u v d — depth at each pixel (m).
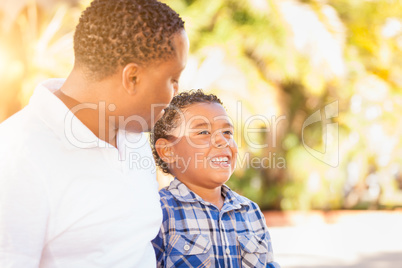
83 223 1.13
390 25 12.21
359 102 12.34
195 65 9.01
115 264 1.18
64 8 8.84
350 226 10.94
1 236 1.00
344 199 13.73
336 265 6.81
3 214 1.00
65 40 8.35
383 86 12.13
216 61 9.37
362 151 12.60
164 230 1.65
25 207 1.03
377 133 12.54
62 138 1.11
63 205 1.10
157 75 1.14
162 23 1.13
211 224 1.69
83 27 1.12
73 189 1.11
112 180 1.18
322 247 8.26
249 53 10.76
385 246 8.33
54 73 8.16
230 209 1.74
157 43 1.11
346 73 11.36
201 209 1.71
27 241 1.03
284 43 10.18
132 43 1.10
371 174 13.62
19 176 1.03
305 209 12.30
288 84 11.80
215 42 9.88
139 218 1.24
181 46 1.16
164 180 6.52
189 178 1.75
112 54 1.10
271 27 10.19
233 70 9.37
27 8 8.47
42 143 1.08
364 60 12.23
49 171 1.07
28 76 8.12
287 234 9.78
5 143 1.07
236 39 10.07
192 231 1.66
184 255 1.62
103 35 1.10
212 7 10.22
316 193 12.30
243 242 1.71
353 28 11.92
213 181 1.71
